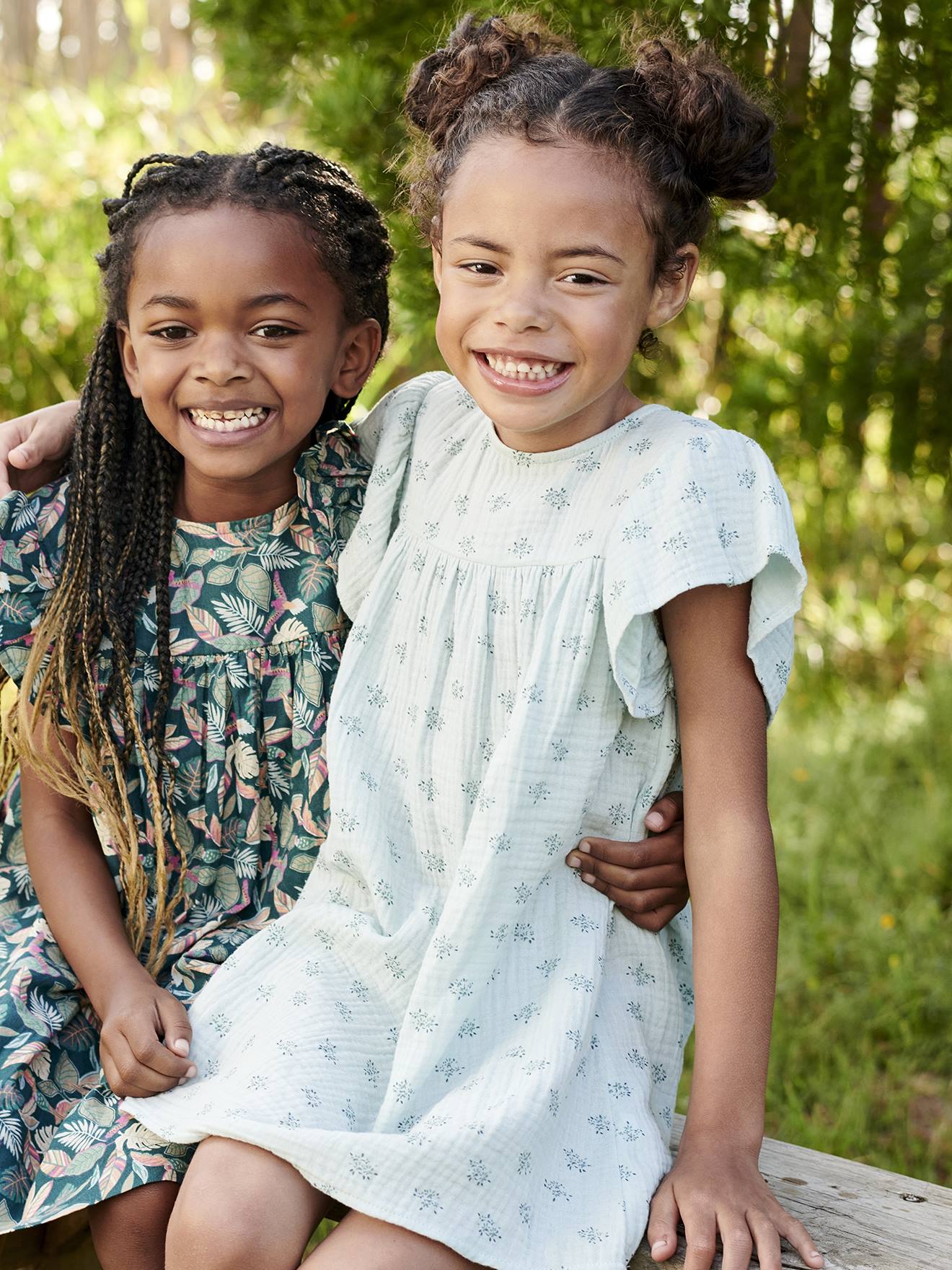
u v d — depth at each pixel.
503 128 1.58
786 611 1.59
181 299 1.71
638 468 1.64
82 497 1.84
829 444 4.13
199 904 1.87
